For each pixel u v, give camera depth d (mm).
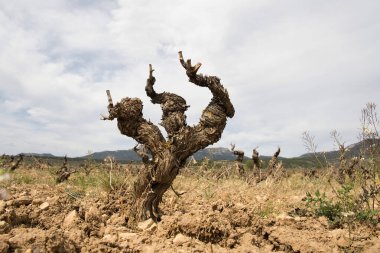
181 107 5801
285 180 12305
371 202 6766
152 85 5891
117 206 6160
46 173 14672
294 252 4516
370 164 6270
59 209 5242
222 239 4609
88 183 8867
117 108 5477
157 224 5125
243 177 13016
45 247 3350
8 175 9344
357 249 4383
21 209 4945
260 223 5297
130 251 3967
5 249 3201
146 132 5578
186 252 4020
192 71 5633
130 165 8672
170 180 5617
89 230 4719
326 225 5500
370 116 6293
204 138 5688
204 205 6805
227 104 5789
